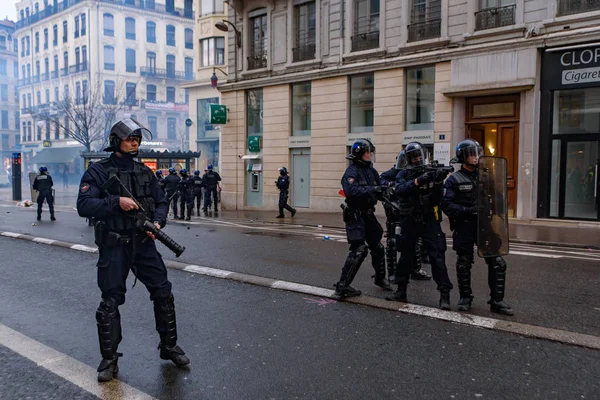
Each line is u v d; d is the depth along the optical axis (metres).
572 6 13.84
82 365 4.11
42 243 10.67
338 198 18.86
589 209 14.09
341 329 4.89
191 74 55.22
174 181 17.25
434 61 16.19
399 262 5.77
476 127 15.85
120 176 3.83
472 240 5.42
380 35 17.52
